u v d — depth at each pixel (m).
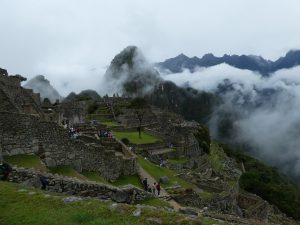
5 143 31.80
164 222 16.19
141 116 126.56
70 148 37.66
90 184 25.66
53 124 35.91
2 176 23.97
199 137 143.38
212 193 64.81
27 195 19.64
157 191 47.09
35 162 31.61
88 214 16.97
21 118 33.03
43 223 16.39
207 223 16.47
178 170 77.69
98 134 62.34
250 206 89.31
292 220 108.56
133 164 50.06
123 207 17.69
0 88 39.84
